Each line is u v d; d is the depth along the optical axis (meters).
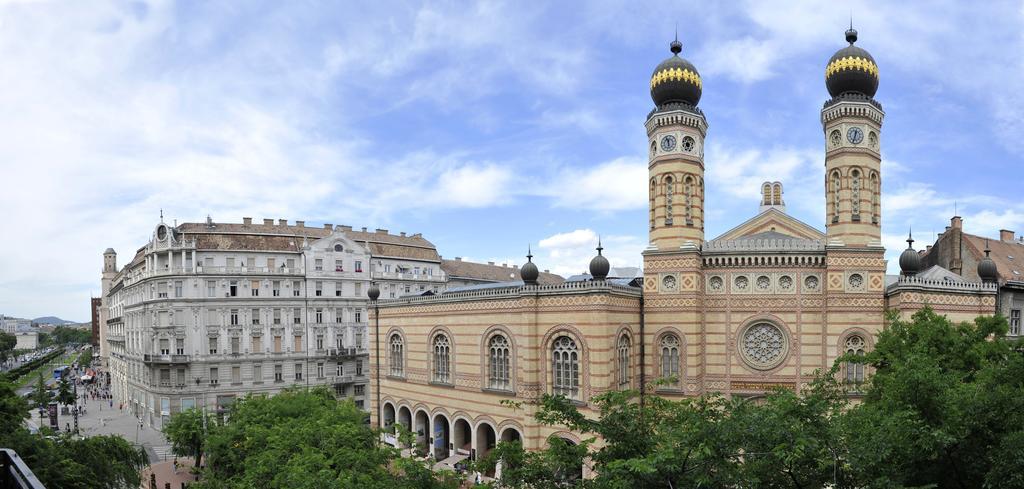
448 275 118.44
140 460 48.34
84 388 144.25
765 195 65.38
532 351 49.97
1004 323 36.66
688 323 50.69
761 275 50.88
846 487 21.02
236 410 61.16
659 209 52.34
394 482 28.70
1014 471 20.75
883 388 30.80
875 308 48.50
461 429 59.47
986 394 23.16
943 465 23.25
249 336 90.75
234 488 37.31
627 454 22.92
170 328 88.19
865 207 49.28
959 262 66.50
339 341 97.56
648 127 53.81
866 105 49.25
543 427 49.72
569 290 48.28
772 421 20.73
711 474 20.25
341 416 49.44
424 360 61.94
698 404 25.78
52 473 33.88
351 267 99.25
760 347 50.78
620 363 49.28
